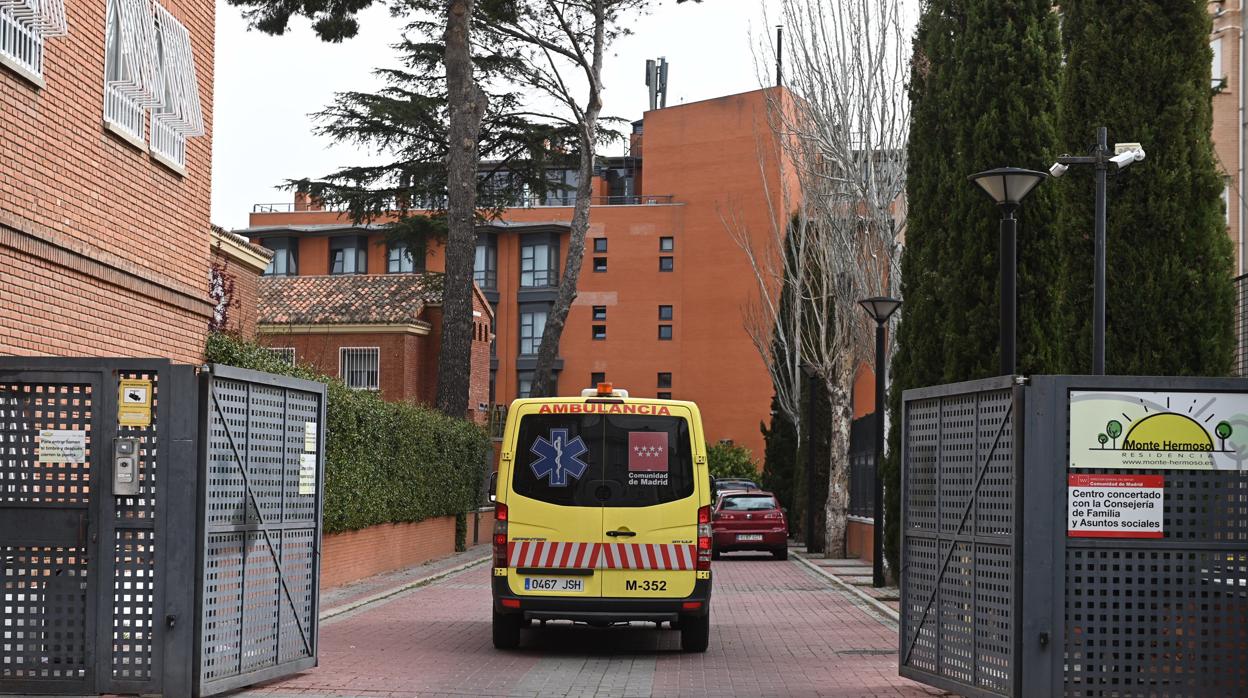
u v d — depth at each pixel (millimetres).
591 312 70938
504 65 35500
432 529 30562
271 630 11172
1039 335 17328
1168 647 9164
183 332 17375
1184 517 9188
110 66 15109
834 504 32625
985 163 17703
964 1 18781
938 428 10688
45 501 9945
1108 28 14328
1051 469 9141
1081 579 9164
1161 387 9195
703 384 68562
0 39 12461
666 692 11031
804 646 14609
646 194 70750
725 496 34000
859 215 31234
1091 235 14383
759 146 43906
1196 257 14016
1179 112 14109
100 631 9859
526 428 13797
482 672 12141
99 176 14672
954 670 10250
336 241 74875
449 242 33625
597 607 13500
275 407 11250
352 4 29719
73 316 14023
